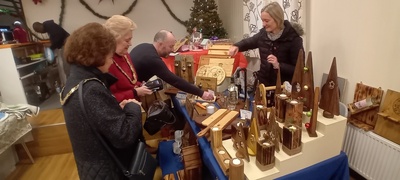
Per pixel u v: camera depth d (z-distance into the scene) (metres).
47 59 3.25
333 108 1.13
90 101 0.87
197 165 1.54
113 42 0.95
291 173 1.02
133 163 1.04
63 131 2.51
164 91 2.14
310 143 1.04
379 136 1.53
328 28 1.92
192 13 3.96
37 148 2.49
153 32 4.36
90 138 0.92
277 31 1.78
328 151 1.12
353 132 1.71
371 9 1.54
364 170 1.65
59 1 3.79
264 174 0.96
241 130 1.03
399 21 1.38
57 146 2.54
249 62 3.49
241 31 3.68
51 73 3.54
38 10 3.73
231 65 2.05
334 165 1.14
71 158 2.47
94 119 0.87
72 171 2.26
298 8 2.06
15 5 3.54
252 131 1.07
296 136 1.00
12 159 2.33
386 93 1.51
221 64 2.08
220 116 1.33
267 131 1.09
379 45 1.52
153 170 1.14
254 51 3.10
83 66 0.92
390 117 1.47
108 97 0.93
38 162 2.42
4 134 1.92
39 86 3.18
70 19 3.91
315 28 2.06
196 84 1.97
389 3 1.42
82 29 0.90
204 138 1.31
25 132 2.20
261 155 0.97
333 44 1.89
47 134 2.48
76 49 0.89
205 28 3.87
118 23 1.44
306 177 1.05
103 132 0.90
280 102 1.18
